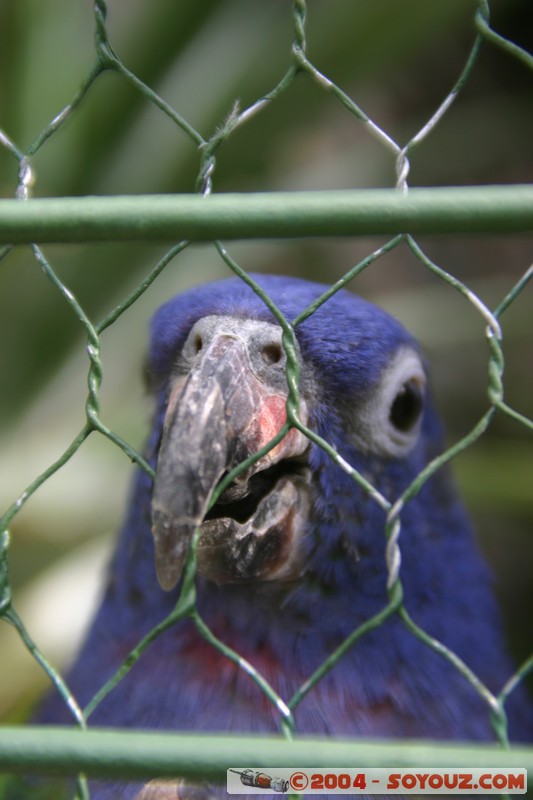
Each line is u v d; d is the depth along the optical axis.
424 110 7.12
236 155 4.36
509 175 6.92
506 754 1.30
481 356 6.65
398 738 2.83
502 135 6.91
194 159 4.34
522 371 6.57
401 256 6.83
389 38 4.32
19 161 1.51
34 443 4.51
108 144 4.42
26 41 4.52
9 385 4.48
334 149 6.75
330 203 1.35
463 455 5.07
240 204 1.36
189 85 4.34
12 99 4.54
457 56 6.98
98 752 1.34
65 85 4.60
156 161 4.37
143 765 1.33
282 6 4.31
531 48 6.94
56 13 4.66
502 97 7.05
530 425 1.39
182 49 4.34
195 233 1.37
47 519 4.39
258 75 4.28
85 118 4.43
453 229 1.34
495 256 6.88
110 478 4.55
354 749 1.31
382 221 1.34
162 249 4.50
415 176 6.72
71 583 4.37
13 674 4.09
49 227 1.38
